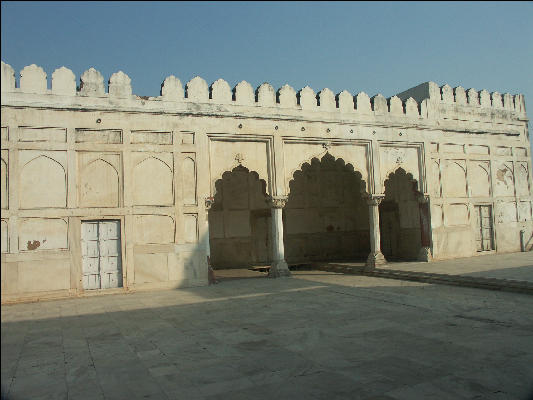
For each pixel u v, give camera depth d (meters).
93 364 3.77
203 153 8.96
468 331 4.52
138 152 8.47
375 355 3.78
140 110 8.50
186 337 4.62
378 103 10.84
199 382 3.25
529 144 13.14
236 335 4.64
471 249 11.83
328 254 13.69
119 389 3.15
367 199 10.72
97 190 8.16
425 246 11.31
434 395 2.87
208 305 6.56
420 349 3.92
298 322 5.18
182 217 8.68
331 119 10.24
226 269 12.18
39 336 4.84
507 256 11.35
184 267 8.62
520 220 12.83
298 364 3.60
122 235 8.24
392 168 11.00
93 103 8.19
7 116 7.64
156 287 8.38
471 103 12.25
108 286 8.16
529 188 13.09
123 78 8.45
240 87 9.42
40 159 7.80
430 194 11.29
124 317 5.84
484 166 12.32
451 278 8.02
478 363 3.48
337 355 3.82
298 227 13.34
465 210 11.86
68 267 7.83
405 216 12.10
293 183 13.41
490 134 12.46
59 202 7.86
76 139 8.06
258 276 10.29
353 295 7.05
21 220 7.60
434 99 11.65
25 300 7.50
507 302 6.05
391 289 7.62
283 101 9.82
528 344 3.98
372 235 10.66
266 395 2.96
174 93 8.81
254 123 9.49
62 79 8.02
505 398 2.79
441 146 11.63
